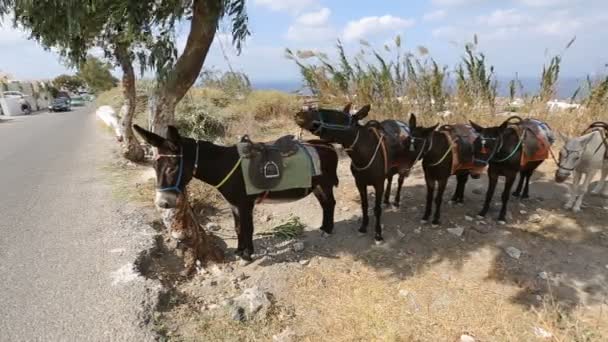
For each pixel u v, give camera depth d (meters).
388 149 4.85
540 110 8.88
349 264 4.58
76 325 3.14
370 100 9.00
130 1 3.47
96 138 12.89
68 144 11.80
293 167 4.22
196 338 3.23
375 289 4.12
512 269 4.50
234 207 4.25
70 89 66.12
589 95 8.54
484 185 6.98
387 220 5.66
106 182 7.15
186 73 4.62
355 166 4.76
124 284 3.68
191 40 4.43
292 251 4.79
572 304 3.97
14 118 25.08
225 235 5.15
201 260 4.33
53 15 3.54
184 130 10.80
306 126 4.30
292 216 5.87
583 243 4.97
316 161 4.41
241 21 4.05
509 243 4.98
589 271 4.46
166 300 3.64
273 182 4.11
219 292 3.93
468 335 3.50
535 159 5.41
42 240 4.63
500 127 5.11
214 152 3.90
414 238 5.14
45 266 4.02
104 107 19.97
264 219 5.79
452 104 9.05
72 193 6.47
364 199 5.05
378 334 3.44
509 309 3.89
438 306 3.89
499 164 5.24
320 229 5.29
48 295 3.52
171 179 3.59
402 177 5.79
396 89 9.11
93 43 5.91
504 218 5.50
